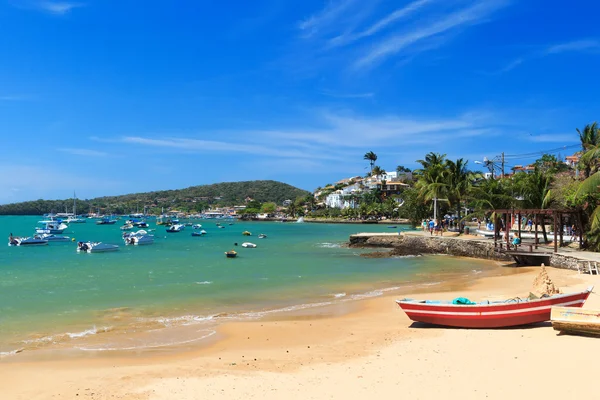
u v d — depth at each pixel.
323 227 141.38
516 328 16.75
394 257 51.44
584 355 12.82
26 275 37.06
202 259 50.78
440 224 65.62
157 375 12.96
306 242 78.44
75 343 16.83
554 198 44.62
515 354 13.47
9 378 12.80
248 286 30.55
